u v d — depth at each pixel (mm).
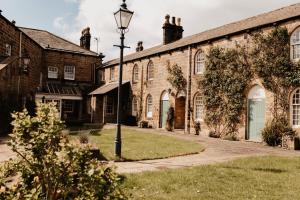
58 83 35500
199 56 23234
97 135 18219
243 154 12820
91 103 33625
